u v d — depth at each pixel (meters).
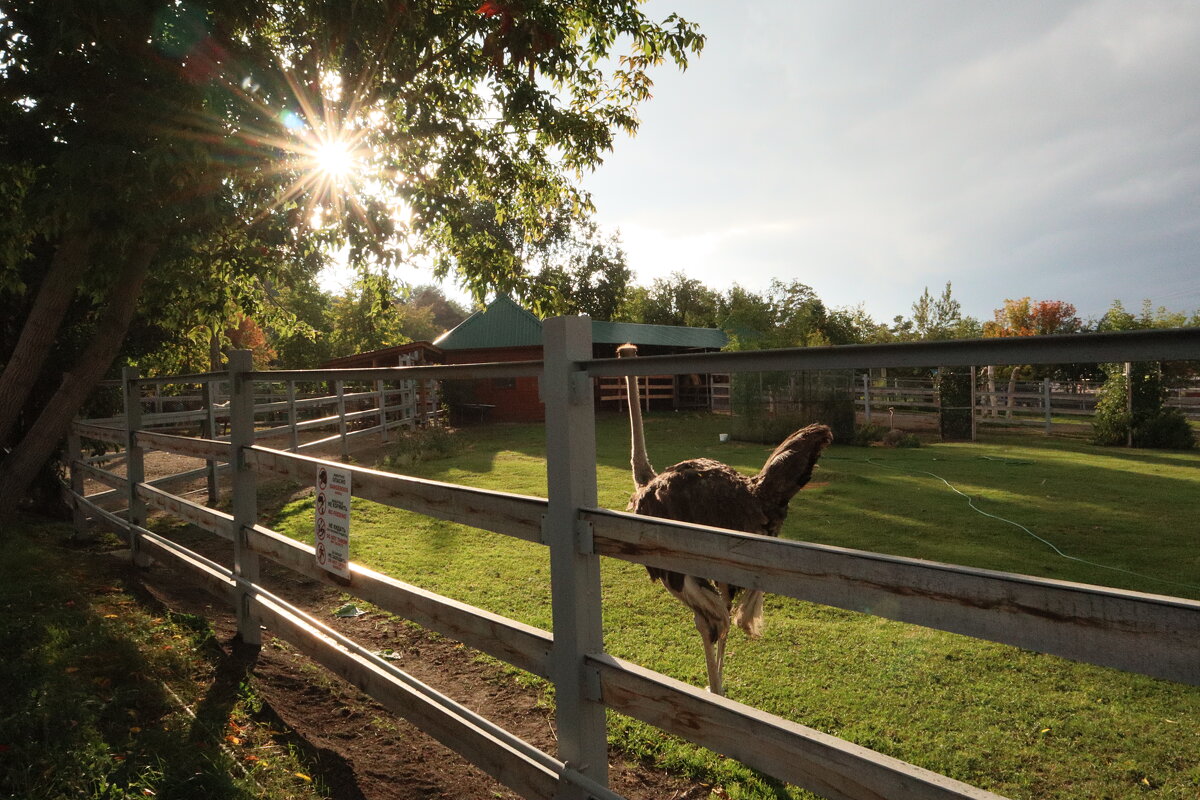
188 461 15.17
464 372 2.80
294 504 9.84
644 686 2.14
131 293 7.16
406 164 10.09
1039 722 3.80
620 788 3.32
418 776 3.31
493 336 26.64
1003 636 1.46
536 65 8.55
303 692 4.10
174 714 3.49
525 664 2.54
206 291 9.24
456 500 2.86
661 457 14.68
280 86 6.95
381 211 8.73
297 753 3.35
